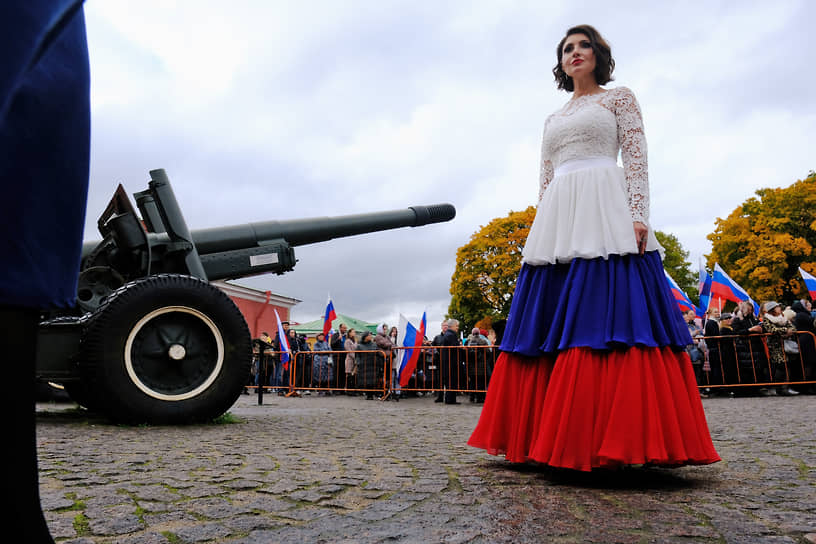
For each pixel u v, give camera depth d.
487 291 32.28
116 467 2.48
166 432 3.95
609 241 2.32
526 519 1.62
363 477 2.26
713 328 10.10
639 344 2.16
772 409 6.43
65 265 0.68
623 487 2.09
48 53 0.66
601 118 2.51
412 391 11.64
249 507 1.75
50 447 3.14
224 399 4.55
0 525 0.65
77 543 1.37
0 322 0.63
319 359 12.02
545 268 2.54
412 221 7.88
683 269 40.66
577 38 2.69
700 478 2.28
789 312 10.27
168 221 5.20
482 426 2.56
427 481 2.19
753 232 30.06
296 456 2.86
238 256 5.99
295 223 6.57
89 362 4.12
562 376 2.24
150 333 4.40
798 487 2.09
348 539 1.41
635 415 2.10
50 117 0.65
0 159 0.58
